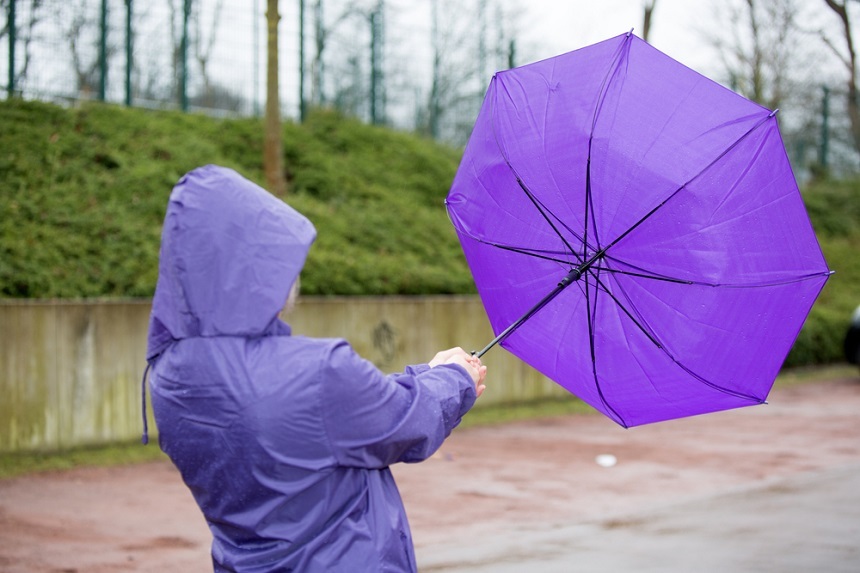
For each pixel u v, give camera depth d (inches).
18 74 561.9
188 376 80.2
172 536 263.0
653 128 113.3
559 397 585.0
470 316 549.6
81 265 437.1
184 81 648.4
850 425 493.0
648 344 114.8
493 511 296.0
